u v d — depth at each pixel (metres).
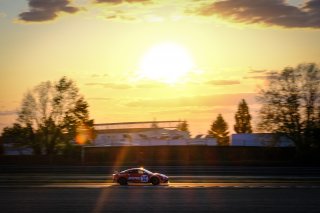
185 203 31.73
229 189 39.09
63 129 87.44
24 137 87.50
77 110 87.56
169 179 49.75
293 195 35.22
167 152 80.88
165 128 90.75
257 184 43.97
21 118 87.06
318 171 57.81
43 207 30.59
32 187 41.78
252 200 32.91
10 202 32.75
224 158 79.56
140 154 79.56
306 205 30.75
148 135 90.00
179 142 89.00
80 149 85.38
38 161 79.56
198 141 89.31
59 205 31.31
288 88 79.25
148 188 40.88
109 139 90.56
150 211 28.84
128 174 44.59
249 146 79.88
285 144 83.06
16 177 53.94
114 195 35.94
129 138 90.50
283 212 28.34
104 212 28.67
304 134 78.38
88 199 33.88
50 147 87.12
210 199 33.47
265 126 79.94
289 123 78.88
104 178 51.56
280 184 43.78
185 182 46.72
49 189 40.19
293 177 51.66
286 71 79.00
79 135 88.25
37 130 87.44
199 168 62.72
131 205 31.06
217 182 46.34
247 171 58.44
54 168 65.44
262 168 62.12
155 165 69.69
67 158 82.06
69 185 44.16
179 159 80.19
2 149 93.00
